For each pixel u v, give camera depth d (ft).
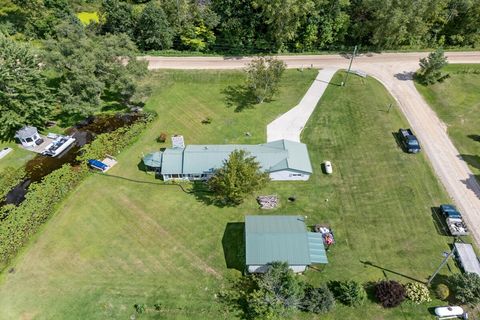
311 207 168.76
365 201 171.01
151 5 258.98
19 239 146.92
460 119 218.18
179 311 131.34
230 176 157.69
